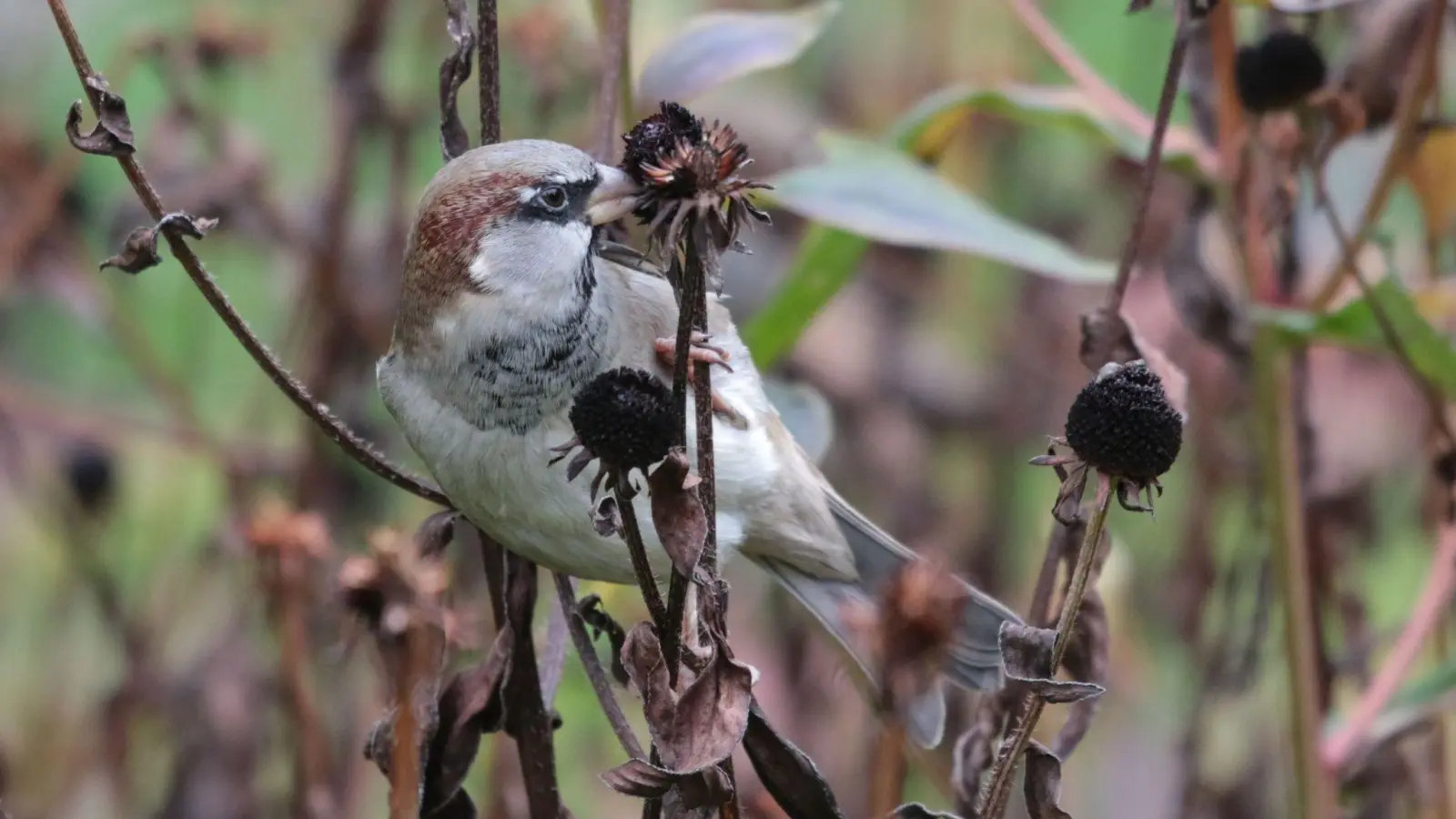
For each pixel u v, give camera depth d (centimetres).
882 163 702
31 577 1053
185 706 872
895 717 504
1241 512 984
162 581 996
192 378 1037
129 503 1008
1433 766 747
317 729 662
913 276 1133
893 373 1080
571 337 541
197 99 996
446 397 546
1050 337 1112
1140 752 1000
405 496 959
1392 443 1009
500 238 539
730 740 416
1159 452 401
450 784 536
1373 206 661
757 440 581
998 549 1045
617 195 545
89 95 458
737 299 970
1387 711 697
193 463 1022
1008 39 1118
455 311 541
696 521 400
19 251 912
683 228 387
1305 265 757
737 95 1070
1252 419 857
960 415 1077
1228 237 725
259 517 687
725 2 1109
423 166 1027
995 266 1130
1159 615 1019
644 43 1005
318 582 738
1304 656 711
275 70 1055
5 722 957
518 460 537
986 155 1154
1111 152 1052
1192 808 848
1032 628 429
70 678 968
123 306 989
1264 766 898
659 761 437
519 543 546
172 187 934
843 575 626
